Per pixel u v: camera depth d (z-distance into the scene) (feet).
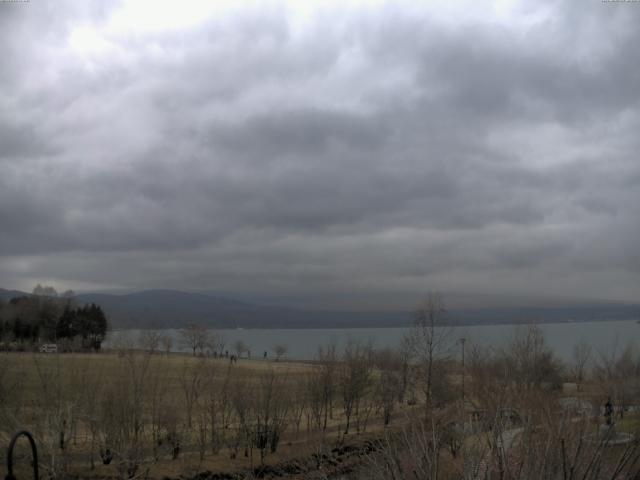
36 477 42.88
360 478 51.93
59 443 112.57
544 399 66.44
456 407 63.36
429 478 42.42
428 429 54.34
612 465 43.78
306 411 177.27
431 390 154.92
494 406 51.31
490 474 40.24
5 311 370.94
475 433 48.11
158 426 136.77
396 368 199.52
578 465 40.73
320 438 135.03
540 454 41.27
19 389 119.34
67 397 120.06
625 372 164.55
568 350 299.38
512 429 49.29
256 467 134.72
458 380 172.86
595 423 51.26
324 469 120.47
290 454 143.54
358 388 181.57
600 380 160.25
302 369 253.85
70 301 429.38
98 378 132.05
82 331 399.65
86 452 127.65
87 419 120.37
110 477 115.85
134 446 118.01
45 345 273.75
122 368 159.53
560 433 41.91
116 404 124.57
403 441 50.21
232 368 232.32
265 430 144.46
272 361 359.66
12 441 39.78
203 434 140.97
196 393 155.33
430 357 174.81
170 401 151.84
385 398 172.24
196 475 126.41
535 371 137.80
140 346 221.66
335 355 242.99
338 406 187.83
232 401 163.53
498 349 180.04
